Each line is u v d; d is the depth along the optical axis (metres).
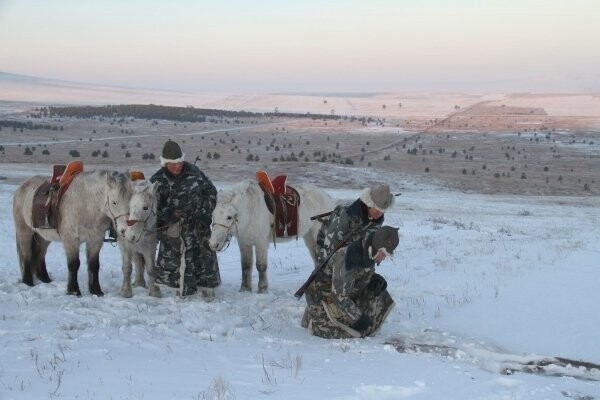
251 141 106.00
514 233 21.53
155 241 10.17
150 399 4.91
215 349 6.76
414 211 33.91
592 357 6.89
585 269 12.19
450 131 134.12
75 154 73.62
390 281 11.43
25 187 11.11
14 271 12.91
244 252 10.69
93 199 9.99
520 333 7.83
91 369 5.80
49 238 10.77
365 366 6.12
